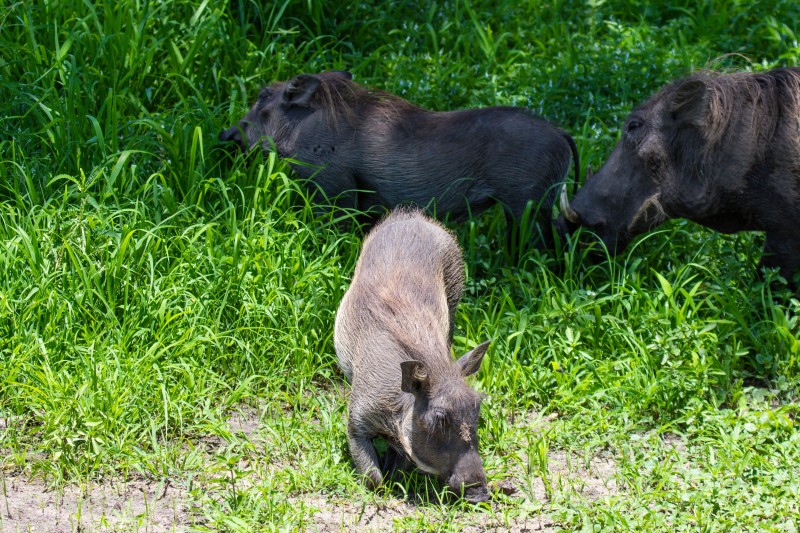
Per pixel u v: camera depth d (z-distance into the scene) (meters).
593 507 7.30
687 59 14.07
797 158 9.50
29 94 11.15
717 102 9.59
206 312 9.12
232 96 12.00
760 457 7.73
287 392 8.84
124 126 11.15
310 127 10.85
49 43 12.29
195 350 8.80
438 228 8.75
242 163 11.16
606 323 9.48
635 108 10.14
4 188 10.54
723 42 15.03
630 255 10.68
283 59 12.98
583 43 14.49
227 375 8.92
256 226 10.30
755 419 8.25
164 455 7.55
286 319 9.27
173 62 12.47
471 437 7.07
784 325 9.44
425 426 7.06
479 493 7.04
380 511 7.30
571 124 13.20
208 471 7.50
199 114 11.63
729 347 9.23
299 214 10.73
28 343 8.42
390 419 7.32
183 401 8.09
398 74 13.41
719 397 8.91
